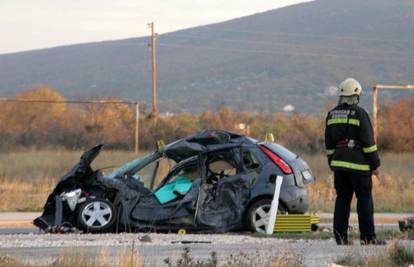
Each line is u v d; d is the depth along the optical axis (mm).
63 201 35250
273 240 31734
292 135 108375
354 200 51531
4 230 39750
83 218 34875
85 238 32000
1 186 61219
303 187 36312
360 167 29391
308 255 26547
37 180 65312
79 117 122438
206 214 35062
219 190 35250
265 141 36844
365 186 29547
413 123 119688
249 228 35344
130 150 106562
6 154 95500
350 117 29469
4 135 110562
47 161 83625
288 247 28016
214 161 35812
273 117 142750
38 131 113812
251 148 36000
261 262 24297
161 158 36156
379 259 25125
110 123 117875
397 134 116438
